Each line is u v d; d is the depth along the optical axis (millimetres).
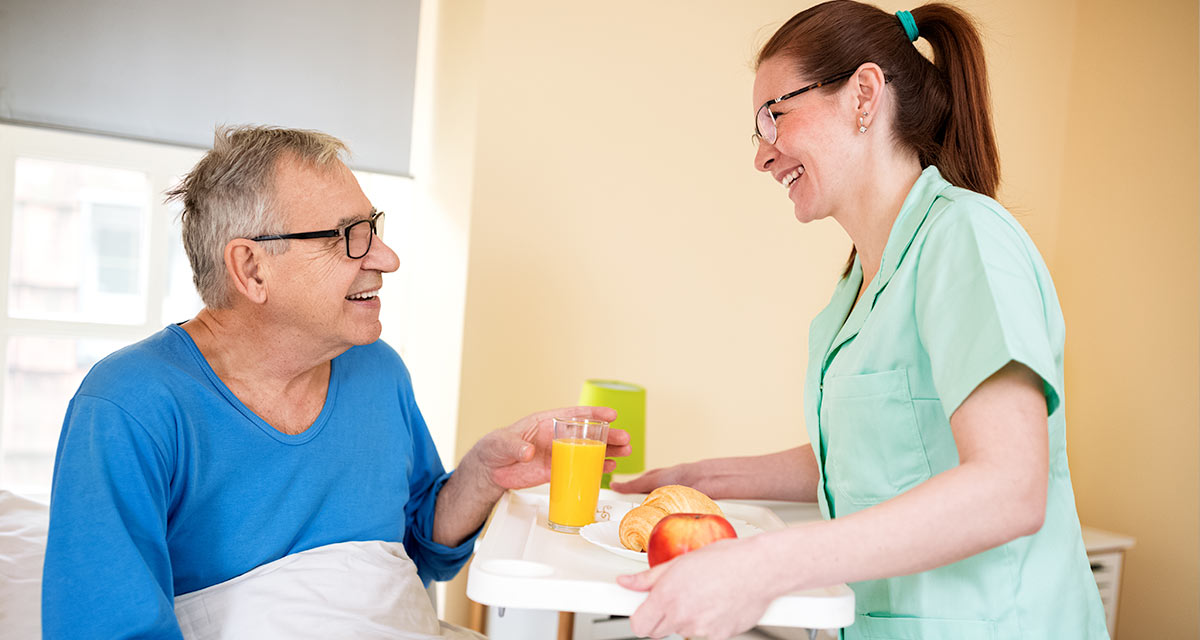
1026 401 760
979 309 795
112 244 2541
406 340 2779
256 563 1133
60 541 961
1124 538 2490
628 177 2381
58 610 949
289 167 1107
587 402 2061
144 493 1006
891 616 957
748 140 2508
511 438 1310
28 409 2572
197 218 1114
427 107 2732
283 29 2541
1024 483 727
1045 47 2863
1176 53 2590
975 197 905
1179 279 2564
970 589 909
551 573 876
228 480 1108
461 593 2320
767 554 731
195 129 2467
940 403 915
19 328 2428
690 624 735
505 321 2273
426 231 2629
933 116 1020
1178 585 2545
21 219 2471
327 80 2592
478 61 2238
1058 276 2938
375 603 1158
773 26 2527
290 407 1192
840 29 1011
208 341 1149
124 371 1045
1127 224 2719
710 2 2447
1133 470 2682
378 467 1275
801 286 2590
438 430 2391
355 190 1162
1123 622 2707
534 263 2295
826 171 1033
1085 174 2855
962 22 1041
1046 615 903
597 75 2332
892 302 922
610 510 1233
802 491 1368
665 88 2406
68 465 987
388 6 2648
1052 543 917
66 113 2340
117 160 2438
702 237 2471
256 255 1094
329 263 1109
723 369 2514
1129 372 2703
